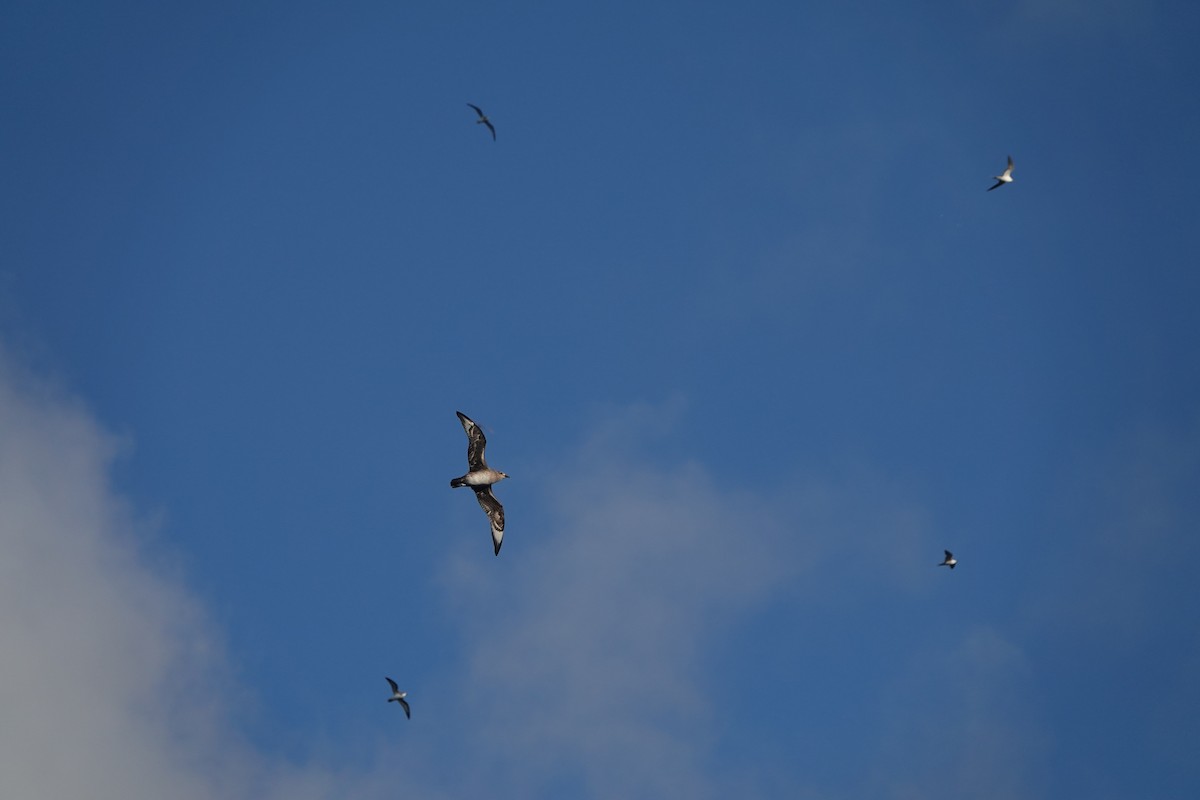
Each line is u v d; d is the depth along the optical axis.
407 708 60.59
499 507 57.94
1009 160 69.50
